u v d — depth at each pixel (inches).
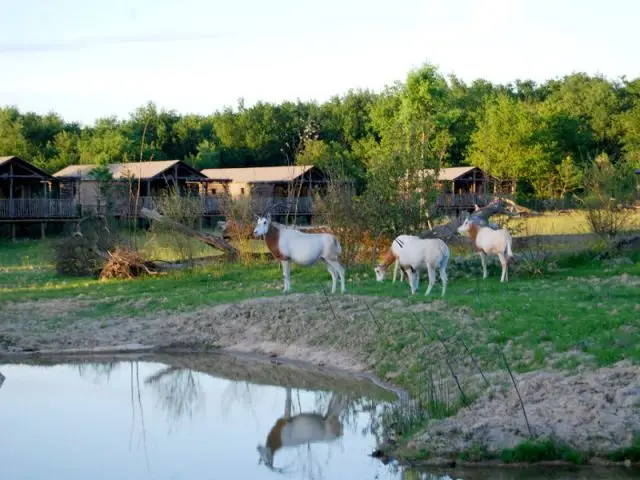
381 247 1063.0
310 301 807.1
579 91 3750.0
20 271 1235.9
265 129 3408.0
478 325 633.0
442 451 420.8
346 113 3538.4
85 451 481.4
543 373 503.8
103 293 970.7
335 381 626.8
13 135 3120.1
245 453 474.3
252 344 750.5
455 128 3376.0
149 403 593.6
